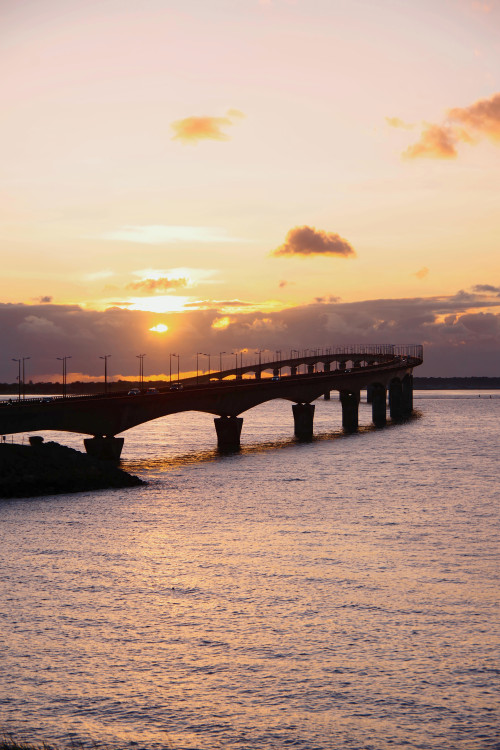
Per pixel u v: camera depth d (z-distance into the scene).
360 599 60.62
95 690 45.56
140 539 80.00
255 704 44.12
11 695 44.88
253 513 94.94
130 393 189.62
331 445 186.88
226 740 40.38
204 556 73.38
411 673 47.75
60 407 128.75
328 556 73.56
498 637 52.91
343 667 48.59
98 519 89.75
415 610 58.06
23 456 112.31
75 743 39.91
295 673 47.78
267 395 194.88
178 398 157.88
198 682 46.66
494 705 43.91
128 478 117.31
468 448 178.62
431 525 87.94
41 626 54.94
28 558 72.06
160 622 55.72
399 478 127.19
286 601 60.19
